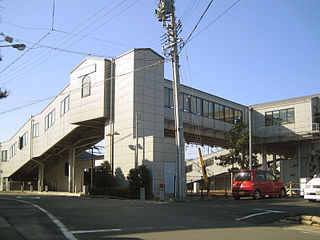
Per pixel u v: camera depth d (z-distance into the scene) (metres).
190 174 46.12
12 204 16.14
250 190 20.69
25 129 51.69
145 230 8.65
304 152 40.03
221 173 42.03
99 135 36.38
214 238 7.70
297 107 40.19
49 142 42.81
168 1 21.86
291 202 17.94
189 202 19.47
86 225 9.40
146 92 29.39
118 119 29.67
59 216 11.29
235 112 43.09
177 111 21.47
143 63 29.67
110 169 29.09
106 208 14.07
